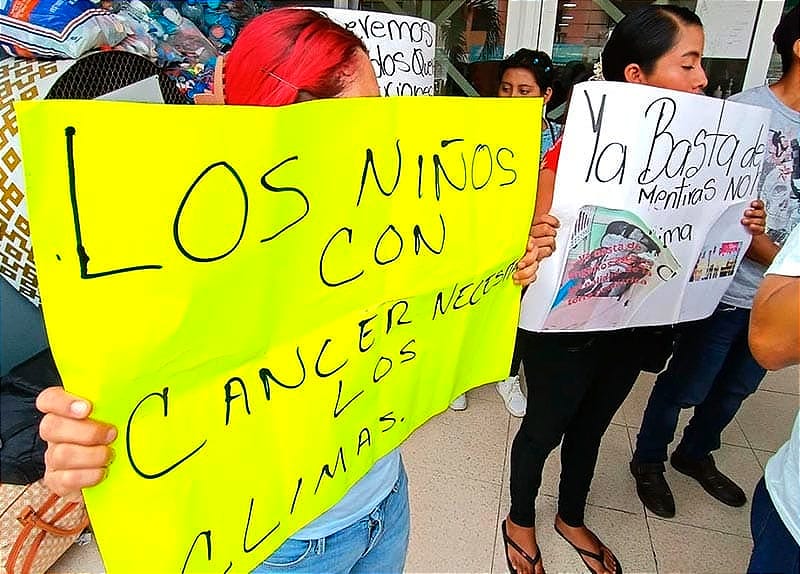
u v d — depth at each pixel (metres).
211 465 0.60
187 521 0.60
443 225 0.81
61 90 1.27
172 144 0.48
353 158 0.64
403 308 0.79
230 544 0.65
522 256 0.98
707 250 1.28
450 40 3.41
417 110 0.71
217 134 0.51
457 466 1.99
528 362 1.42
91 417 0.49
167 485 0.57
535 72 2.19
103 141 0.44
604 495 1.90
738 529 1.79
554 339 1.34
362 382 0.77
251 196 0.55
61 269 0.44
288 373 0.66
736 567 1.66
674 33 1.23
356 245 0.68
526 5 3.25
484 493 1.87
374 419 0.81
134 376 0.51
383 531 0.92
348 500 0.84
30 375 0.88
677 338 1.71
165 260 0.50
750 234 1.33
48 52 1.36
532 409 1.47
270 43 0.66
